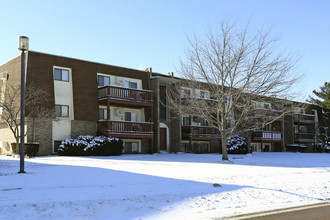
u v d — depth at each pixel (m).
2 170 15.75
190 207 8.55
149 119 32.78
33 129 26.06
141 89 32.69
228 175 15.26
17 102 26.19
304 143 51.81
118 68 32.31
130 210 7.99
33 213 7.20
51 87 27.59
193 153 35.06
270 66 23.59
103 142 27.14
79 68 29.55
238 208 8.61
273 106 27.27
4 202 8.14
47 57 27.78
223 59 24.02
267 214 7.96
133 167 18.14
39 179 12.70
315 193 11.32
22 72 15.08
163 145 34.72
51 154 27.11
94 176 13.90
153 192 10.34
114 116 31.78
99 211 7.71
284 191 11.35
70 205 7.98
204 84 26.20
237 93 24.08
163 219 7.30
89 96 29.70
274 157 32.56
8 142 28.34
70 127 28.42
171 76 36.06
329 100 55.44
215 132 37.59
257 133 42.94
